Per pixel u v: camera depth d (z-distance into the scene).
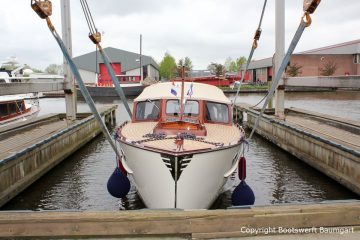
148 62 55.69
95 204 8.05
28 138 10.85
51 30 5.79
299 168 10.53
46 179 9.73
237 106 21.77
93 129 15.86
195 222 4.07
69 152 12.20
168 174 5.89
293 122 13.47
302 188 8.88
